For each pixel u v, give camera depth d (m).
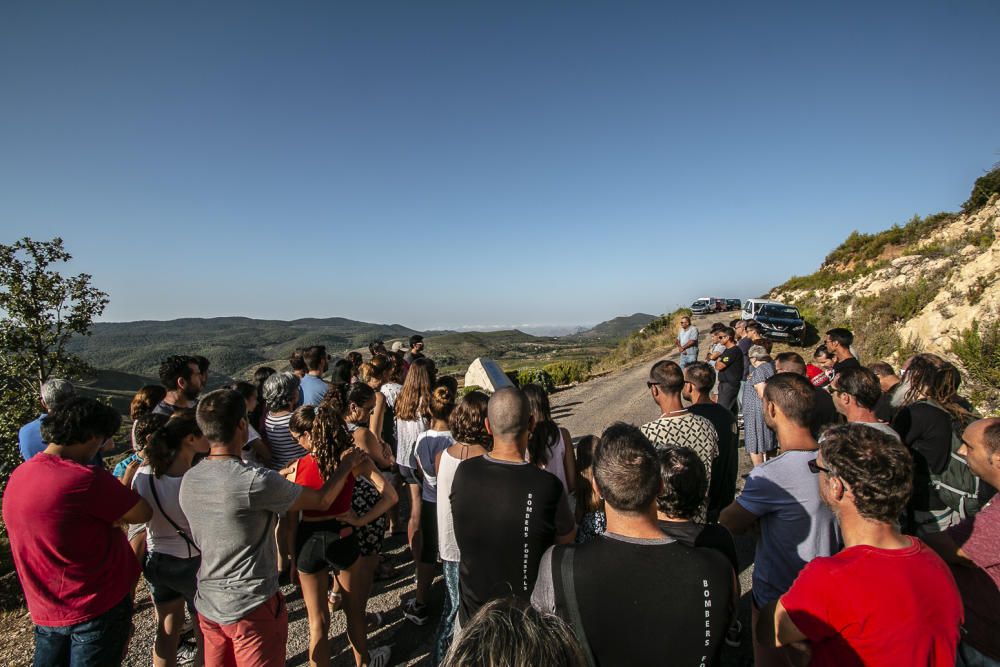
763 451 5.25
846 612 1.42
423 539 3.56
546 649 1.02
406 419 4.39
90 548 2.35
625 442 1.65
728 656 3.10
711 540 1.94
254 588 2.33
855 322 14.16
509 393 2.35
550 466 3.20
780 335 17.02
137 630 3.68
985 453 1.95
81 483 2.31
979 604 1.94
